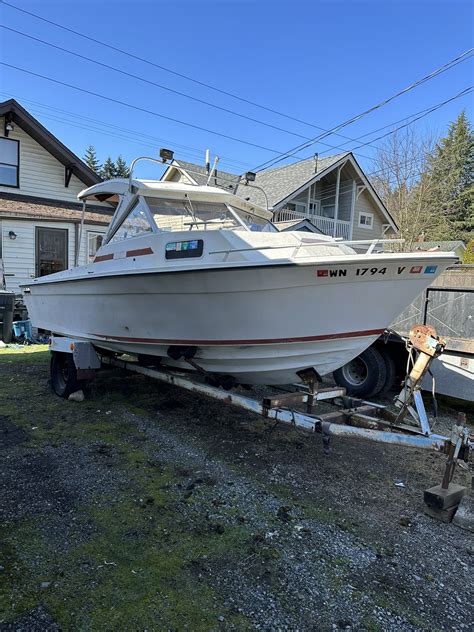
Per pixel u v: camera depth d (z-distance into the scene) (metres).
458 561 2.54
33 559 2.38
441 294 5.33
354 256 3.20
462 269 6.09
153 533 2.67
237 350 3.93
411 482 3.55
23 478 3.31
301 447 4.16
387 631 2.00
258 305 3.57
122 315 4.61
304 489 3.34
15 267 12.05
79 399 5.28
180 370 4.94
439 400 5.74
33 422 4.55
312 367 3.88
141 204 4.54
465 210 37.62
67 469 3.49
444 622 2.06
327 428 3.39
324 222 20.00
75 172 13.64
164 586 2.22
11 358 7.99
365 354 5.33
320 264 3.23
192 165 19.20
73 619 1.98
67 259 12.77
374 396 5.43
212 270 3.51
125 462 3.66
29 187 13.06
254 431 4.52
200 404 5.32
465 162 41.41
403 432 3.67
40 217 12.00
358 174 20.84
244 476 3.50
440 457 4.06
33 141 13.05
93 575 2.28
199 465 3.67
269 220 5.54
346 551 2.58
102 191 5.35
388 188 31.28
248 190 19.17
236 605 2.11
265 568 2.39
